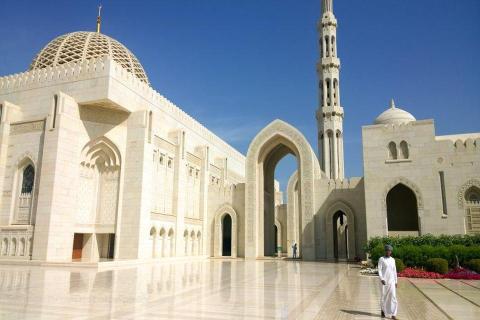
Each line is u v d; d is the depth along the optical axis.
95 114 29.52
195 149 42.09
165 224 32.75
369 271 21.42
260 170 39.16
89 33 36.22
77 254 29.45
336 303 11.80
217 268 24.94
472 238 24.61
